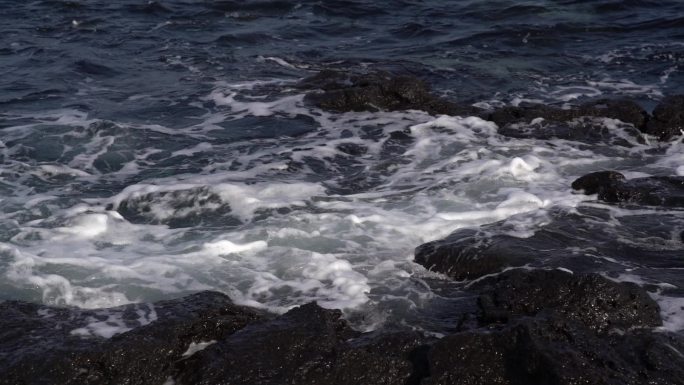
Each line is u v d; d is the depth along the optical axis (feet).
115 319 43.19
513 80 89.97
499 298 43.78
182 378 39.55
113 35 107.24
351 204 59.41
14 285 48.01
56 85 88.84
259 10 117.91
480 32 105.70
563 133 72.18
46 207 59.47
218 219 57.62
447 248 51.06
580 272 48.11
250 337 40.14
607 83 88.43
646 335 40.34
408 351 40.22
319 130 76.18
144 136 74.49
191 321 42.04
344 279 48.80
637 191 57.93
